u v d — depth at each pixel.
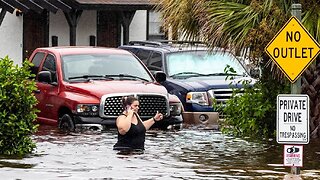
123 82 23.22
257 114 21.72
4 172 15.86
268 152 19.11
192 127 24.47
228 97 25.75
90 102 22.25
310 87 21.05
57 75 23.55
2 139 18.03
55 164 16.89
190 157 18.20
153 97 22.77
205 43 20.77
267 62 20.33
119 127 18.97
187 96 25.47
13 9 34.03
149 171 16.17
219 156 18.42
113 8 42.47
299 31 15.48
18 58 41.09
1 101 17.91
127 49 29.14
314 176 16.02
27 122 18.33
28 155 18.06
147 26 46.12
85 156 17.97
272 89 21.77
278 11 19.61
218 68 27.36
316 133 21.23
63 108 23.00
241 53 20.36
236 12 20.09
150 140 20.95
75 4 41.09
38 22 42.12
